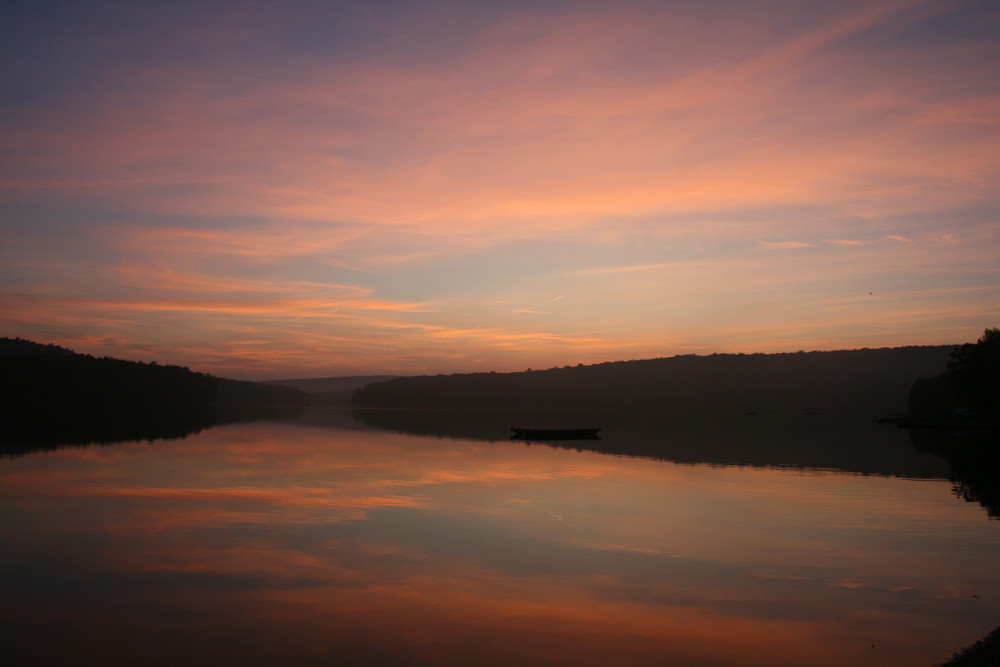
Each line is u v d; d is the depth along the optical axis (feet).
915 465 130.62
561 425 336.49
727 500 86.63
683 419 437.17
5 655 35.63
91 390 481.05
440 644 37.68
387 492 92.32
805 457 148.97
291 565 53.67
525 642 38.11
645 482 104.99
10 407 417.90
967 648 36.99
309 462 132.98
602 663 35.40
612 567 53.52
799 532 66.64
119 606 43.60
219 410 528.22
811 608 43.88
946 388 356.18
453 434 244.83
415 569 52.80
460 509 79.10
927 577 50.90
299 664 34.94
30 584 48.19
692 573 51.88
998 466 127.54
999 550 59.36
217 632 39.19
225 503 82.23
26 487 93.97
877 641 38.24
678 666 35.06
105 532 65.16
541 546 60.39
